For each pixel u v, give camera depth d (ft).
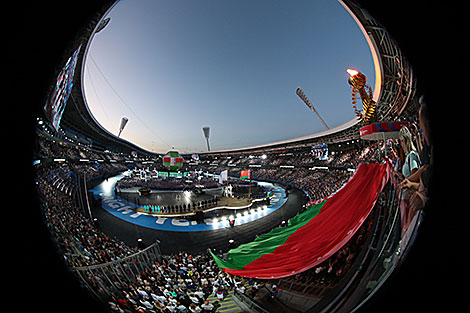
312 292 23.12
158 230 67.77
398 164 19.33
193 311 26.12
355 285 17.62
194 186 153.28
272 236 37.14
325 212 32.07
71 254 24.95
